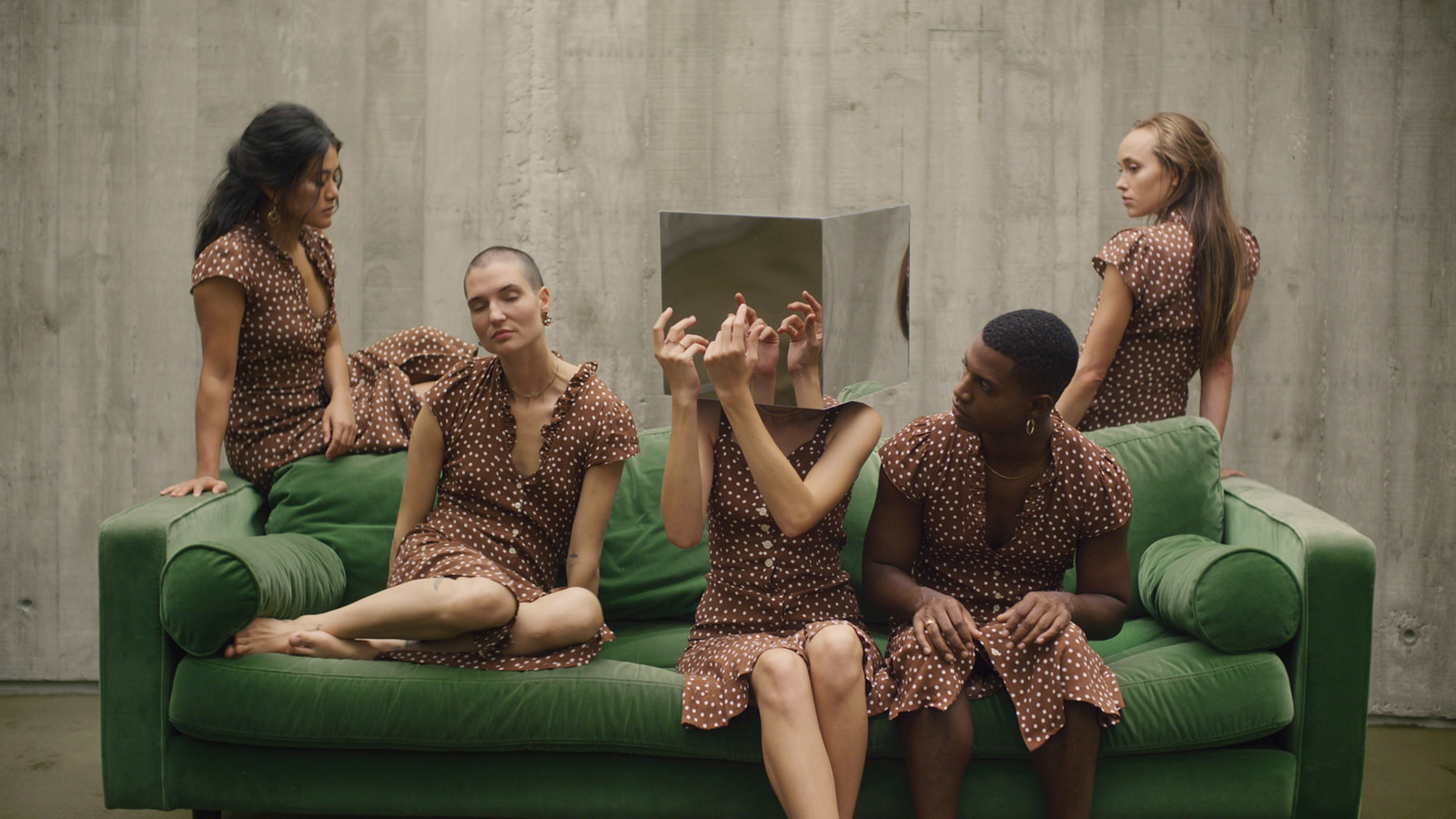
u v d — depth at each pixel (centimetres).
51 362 308
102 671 202
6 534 311
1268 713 192
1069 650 185
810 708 180
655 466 251
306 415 251
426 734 193
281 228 243
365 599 200
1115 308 238
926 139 306
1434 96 300
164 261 306
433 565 204
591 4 304
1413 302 304
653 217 309
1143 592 225
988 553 203
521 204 308
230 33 303
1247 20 301
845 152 307
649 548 243
